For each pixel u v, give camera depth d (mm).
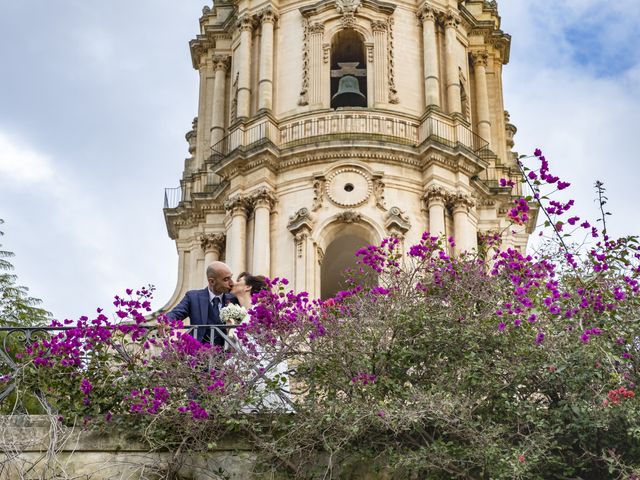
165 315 16641
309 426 14797
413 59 42625
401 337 16297
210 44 48094
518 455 14234
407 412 14703
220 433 15141
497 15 47531
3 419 14930
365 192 38875
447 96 42375
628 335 16281
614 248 17500
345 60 43875
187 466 14930
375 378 15625
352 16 42562
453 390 15500
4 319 38625
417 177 39625
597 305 16688
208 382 15477
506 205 42438
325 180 39219
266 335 15938
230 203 40156
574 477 14734
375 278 18781
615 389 15227
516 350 15891
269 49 42906
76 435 15008
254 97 42844
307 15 42969
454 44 43750
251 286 17578
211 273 17188
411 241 38344
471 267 17531
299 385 16172
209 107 47500
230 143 41750
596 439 14875
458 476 14688
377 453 14984
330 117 40375
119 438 15047
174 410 15000
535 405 15297
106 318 16250
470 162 40094
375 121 40312
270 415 15250
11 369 16438
